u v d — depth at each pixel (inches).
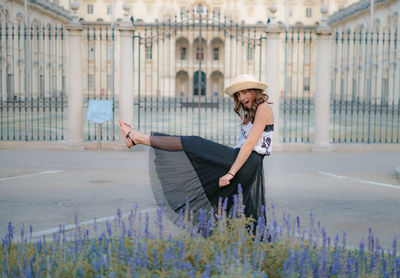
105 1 2381.9
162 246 138.6
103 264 123.6
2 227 210.1
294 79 2234.3
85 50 2110.0
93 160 416.2
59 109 1400.1
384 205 263.1
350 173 366.3
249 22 2423.7
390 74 1486.2
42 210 242.5
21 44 1577.3
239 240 133.0
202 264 129.5
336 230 212.7
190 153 154.9
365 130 808.3
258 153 155.2
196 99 1840.6
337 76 2101.4
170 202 157.5
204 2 2405.3
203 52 2395.4
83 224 213.5
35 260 136.6
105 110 487.2
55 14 1903.3
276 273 128.0
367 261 139.2
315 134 494.3
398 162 423.2
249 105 155.3
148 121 950.4
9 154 447.2
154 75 2246.6
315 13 2420.0
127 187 302.2
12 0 1493.6
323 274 120.9
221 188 154.6
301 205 260.2
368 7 1654.8
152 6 2395.4
